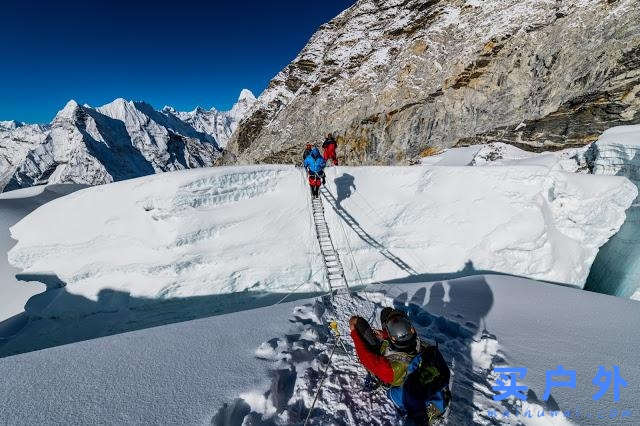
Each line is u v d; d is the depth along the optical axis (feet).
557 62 98.43
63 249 44.32
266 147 159.74
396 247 44.93
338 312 18.52
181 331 15.29
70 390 10.68
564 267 42.34
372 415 10.42
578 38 96.43
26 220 46.50
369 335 9.64
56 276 44.39
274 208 46.09
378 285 23.25
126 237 43.06
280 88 188.14
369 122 129.49
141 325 40.78
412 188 49.83
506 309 18.66
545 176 44.62
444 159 98.99
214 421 9.55
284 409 10.69
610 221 43.80
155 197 42.27
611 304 19.35
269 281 42.01
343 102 144.87
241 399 10.64
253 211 45.34
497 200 45.47
